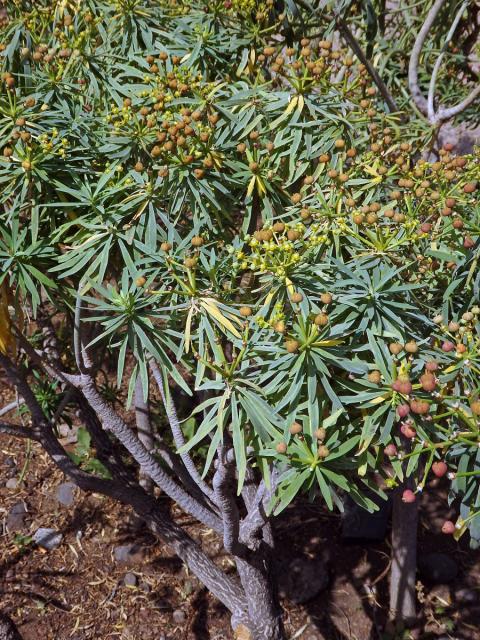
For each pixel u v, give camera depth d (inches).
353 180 70.2
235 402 54.7
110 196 69.4
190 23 95.7
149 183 68.2
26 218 72.5
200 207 70.7
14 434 95.3
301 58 78.7
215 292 61.7
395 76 131.5
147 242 66.6
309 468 53.1
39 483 139.0
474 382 56.8
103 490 100.4
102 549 127.4
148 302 60.5
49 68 79.8
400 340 55.8
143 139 73.4
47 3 106.4
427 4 126.0
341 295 57.4
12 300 71.6
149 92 79.7
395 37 145.9
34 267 66.1
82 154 73.8
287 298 59.3
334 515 135.9
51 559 125.5
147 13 93.0
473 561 130.0
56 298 77.8
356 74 114.1
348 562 128.1
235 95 76.9
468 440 51.1
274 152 76.4
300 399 55.7
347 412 56.2
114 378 148.2
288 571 125.1
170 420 76.3
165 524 102.4
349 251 63.8
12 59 87.0
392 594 118.6
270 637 99.7
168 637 114.2
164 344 62.4
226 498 72.6
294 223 66.4
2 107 71.9
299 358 52.4
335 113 79.7
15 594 119.0
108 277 82.8
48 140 70.4
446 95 134.3
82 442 141.3
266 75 99.9
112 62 89.1
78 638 113.4
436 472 49.8
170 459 101.2
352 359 57.9
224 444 64.9
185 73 79.6
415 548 114.4
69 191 67.4
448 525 50.7
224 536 81.7
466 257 61.8
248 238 60.4
